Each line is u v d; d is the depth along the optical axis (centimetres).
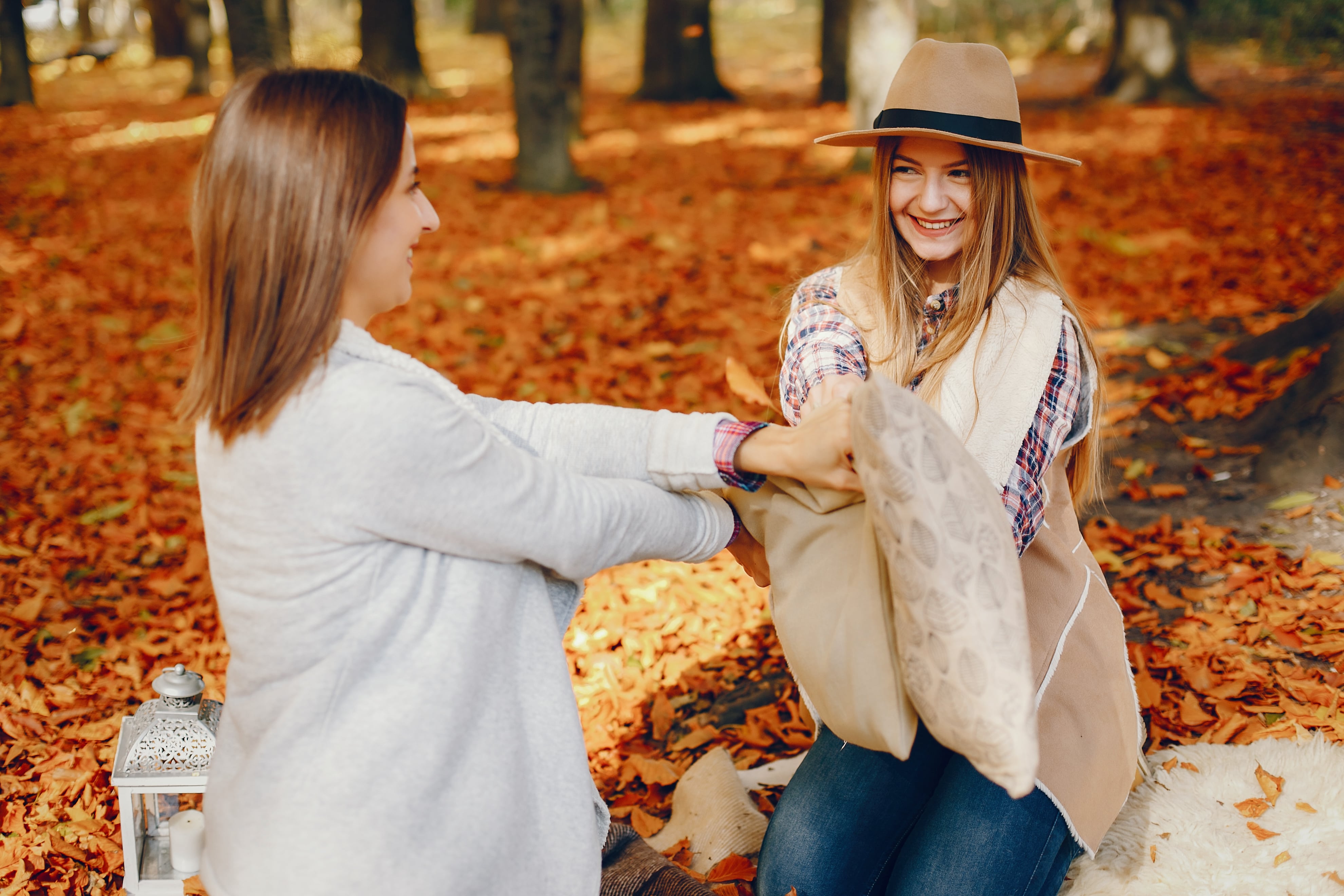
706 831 247
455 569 139
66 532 434
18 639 357
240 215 128
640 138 1368
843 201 948
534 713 146
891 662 156
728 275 742
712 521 171
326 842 129
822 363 203
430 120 1581
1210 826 225
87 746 302
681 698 320
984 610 136
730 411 527
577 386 564
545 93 1021
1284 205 847
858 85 1029
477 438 136
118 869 253
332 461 128
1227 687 281
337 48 1634
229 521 134
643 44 1762
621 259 791
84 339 658
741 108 1636
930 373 197
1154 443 436
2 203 1034
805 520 174
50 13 3784
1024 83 1723
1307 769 238
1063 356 191
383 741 130
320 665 132
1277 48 1689
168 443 517
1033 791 187
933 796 200
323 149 128
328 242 128
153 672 344
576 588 162
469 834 135
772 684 323
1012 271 201
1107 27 2047
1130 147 1134
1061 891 215
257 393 128
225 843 136
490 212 951
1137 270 702
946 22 2158
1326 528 355
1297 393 408
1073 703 192
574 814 147
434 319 677
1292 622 306
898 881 192
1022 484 183
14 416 549
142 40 3403
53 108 1870
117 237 913
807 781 211
